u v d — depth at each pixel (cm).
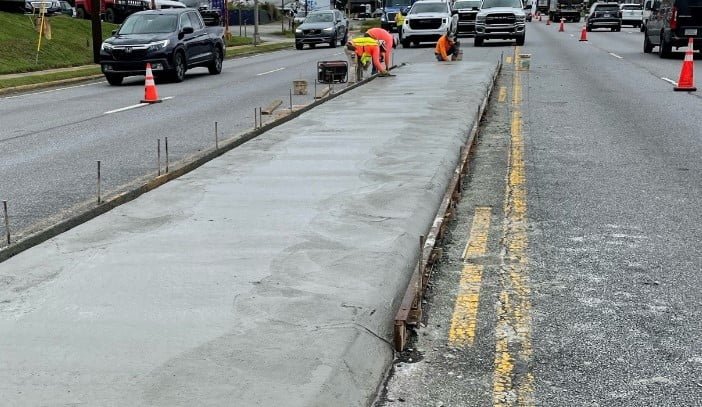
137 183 837
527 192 784
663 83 1841
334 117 1147
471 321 468
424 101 1298
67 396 338
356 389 364
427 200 663
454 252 597
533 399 376
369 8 8625
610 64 2370
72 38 3116
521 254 590
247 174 774
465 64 2073
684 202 740
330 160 831
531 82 1858
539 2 8675
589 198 758
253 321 414
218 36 2427
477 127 1070
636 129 1177
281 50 3959
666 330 452
